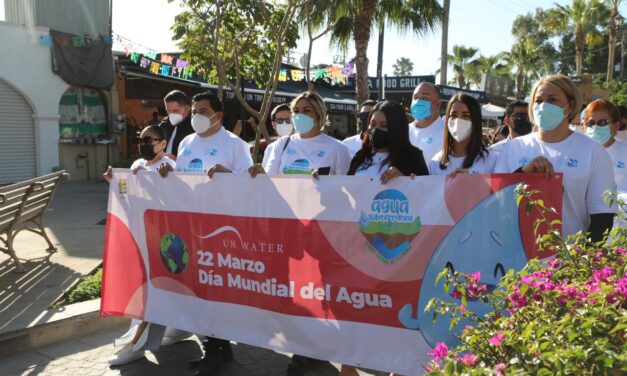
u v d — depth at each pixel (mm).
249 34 8812
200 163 4270
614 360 1575
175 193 4012
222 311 3836
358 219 3270
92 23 15922
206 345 4047
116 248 4355
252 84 17234
